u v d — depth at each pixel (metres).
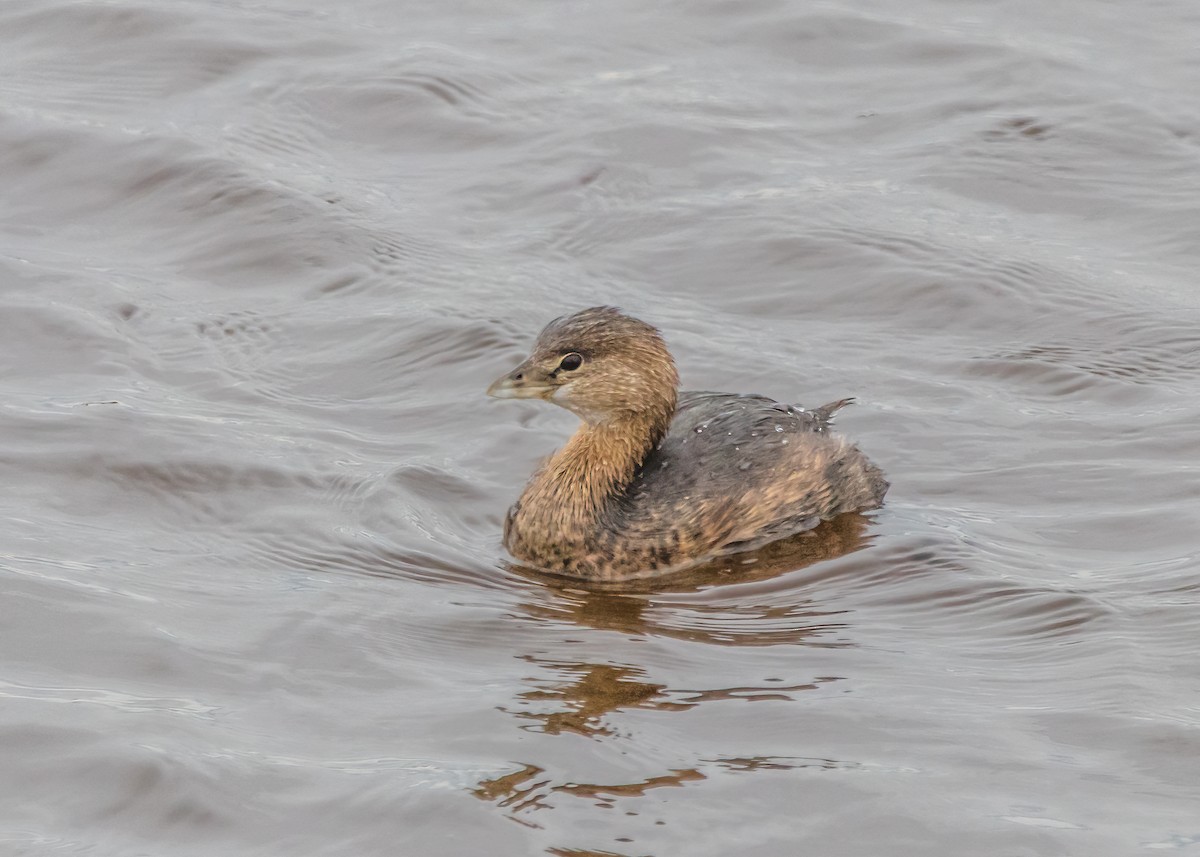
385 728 10.10
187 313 16.52
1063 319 16.48
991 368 15.73
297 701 10.41
